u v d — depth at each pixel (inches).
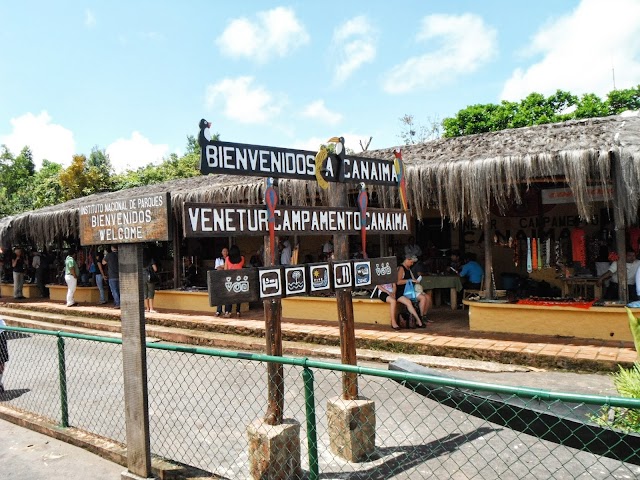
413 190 363.9
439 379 121.1
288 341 380.5
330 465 176.6
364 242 206.8
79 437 213.2
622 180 295.3
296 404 245.6
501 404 159.9
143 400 171.2
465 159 349.7
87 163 1358.3
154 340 434.3
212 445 202.8
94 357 383.2
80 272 674.2
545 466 167.5
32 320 565.9
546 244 397.7
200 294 522.6
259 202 446.0
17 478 185.5
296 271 175.3
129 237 167.5
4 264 802.2
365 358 328.8
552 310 337.1
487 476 164.6
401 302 383.2
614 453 140.1
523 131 411.5
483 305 359.6
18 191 1620.3
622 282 320.8
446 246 542.0
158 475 171.5
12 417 246.4
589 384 256.8
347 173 202.2
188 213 152.6
